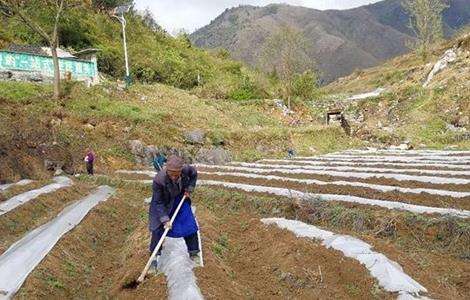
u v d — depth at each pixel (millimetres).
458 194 12469
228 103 38312
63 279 8297
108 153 23672
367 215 10688
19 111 22812
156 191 7344
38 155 21344
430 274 7742
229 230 11320
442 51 57938
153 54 47438
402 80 55969
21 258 8750
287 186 16281
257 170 21266
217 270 7590
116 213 14062
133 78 40344
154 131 25984
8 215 12281
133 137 24891
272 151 30141
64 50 36469
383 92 49094
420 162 21469
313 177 18188
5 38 35844
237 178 18609
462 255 8805
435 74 46250
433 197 12641
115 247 10984
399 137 35125
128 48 45750
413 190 13422
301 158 27688
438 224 9641
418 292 6617
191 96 36094
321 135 34062
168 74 44062
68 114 24188
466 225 9344
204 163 26266
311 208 11914
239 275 8586
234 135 28953
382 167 20344
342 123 38500
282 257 8805
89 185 18719
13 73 28375
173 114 29812
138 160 24250
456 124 37375
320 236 9141
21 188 16172
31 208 13359
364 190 14141
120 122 25344
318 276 7805
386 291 6773
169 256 7930
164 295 6809
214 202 14828
